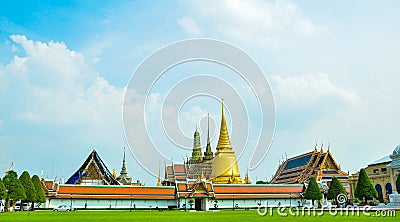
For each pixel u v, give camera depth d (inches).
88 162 4771.2
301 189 4756.4
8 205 3654.0
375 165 4773.6
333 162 5374.0
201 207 4197.8
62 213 3063.5
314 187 4347.9
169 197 4389.8
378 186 4682.6
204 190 4158.5
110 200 4274.1
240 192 4485.7
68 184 4315.9
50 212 3312.0
